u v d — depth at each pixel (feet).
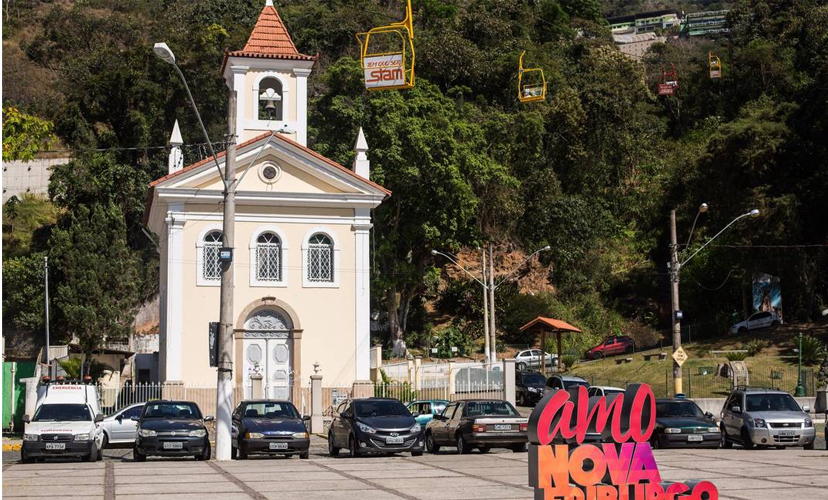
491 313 171.01
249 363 135.54
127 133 260.21
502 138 244.63
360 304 139.74
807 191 211.41
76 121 258.16
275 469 72.69
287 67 147.13
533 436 45.14
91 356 194.29
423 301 233.76
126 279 211.41
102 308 205.26
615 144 281.95
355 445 84.28
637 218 274.77
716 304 230.68
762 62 301.63
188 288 134.41
